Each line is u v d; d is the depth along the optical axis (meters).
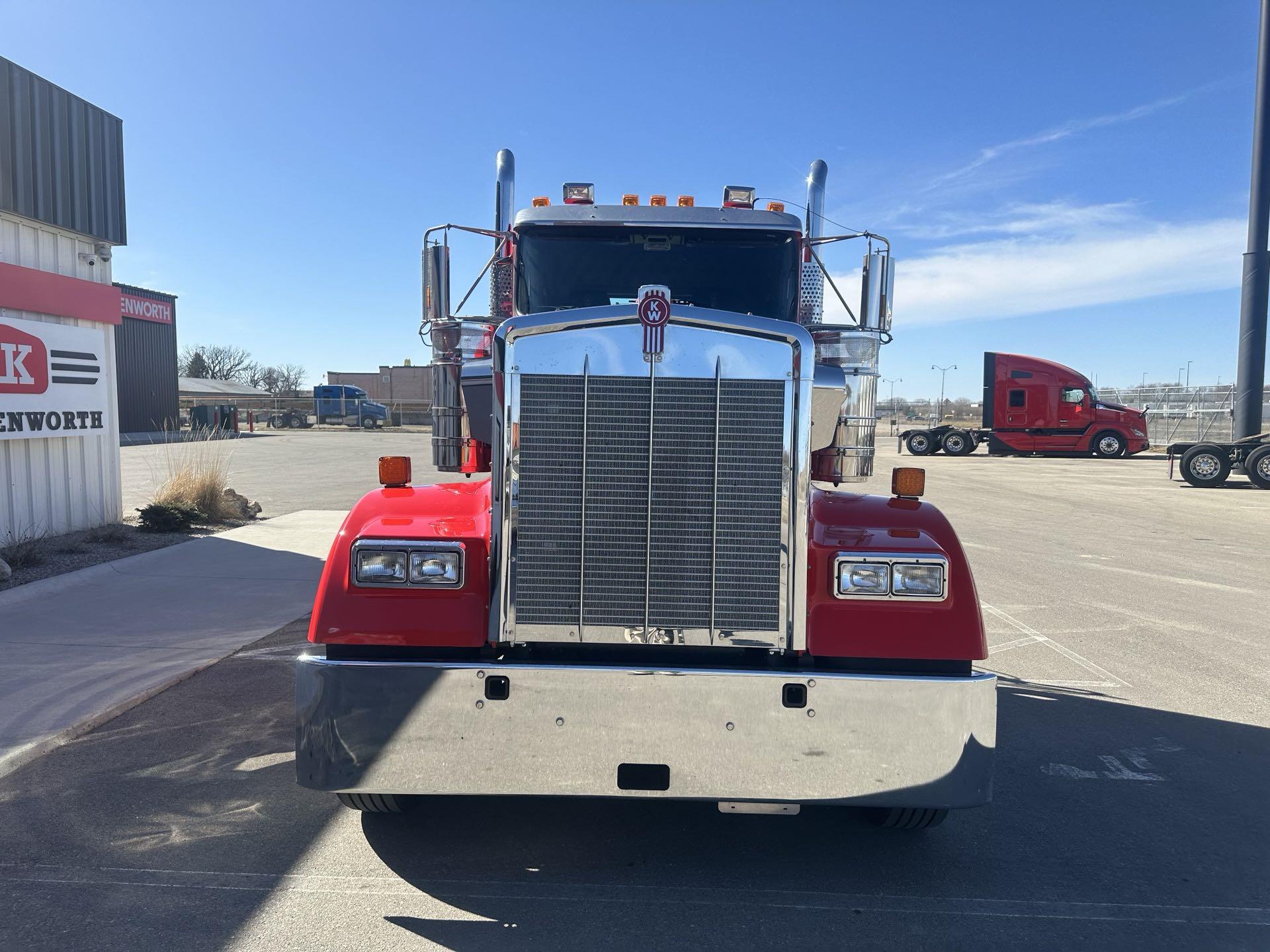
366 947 2.77
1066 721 5.03
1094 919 3.02
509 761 2.92
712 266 4.88
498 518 3.02
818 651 3.02
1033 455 31.92
